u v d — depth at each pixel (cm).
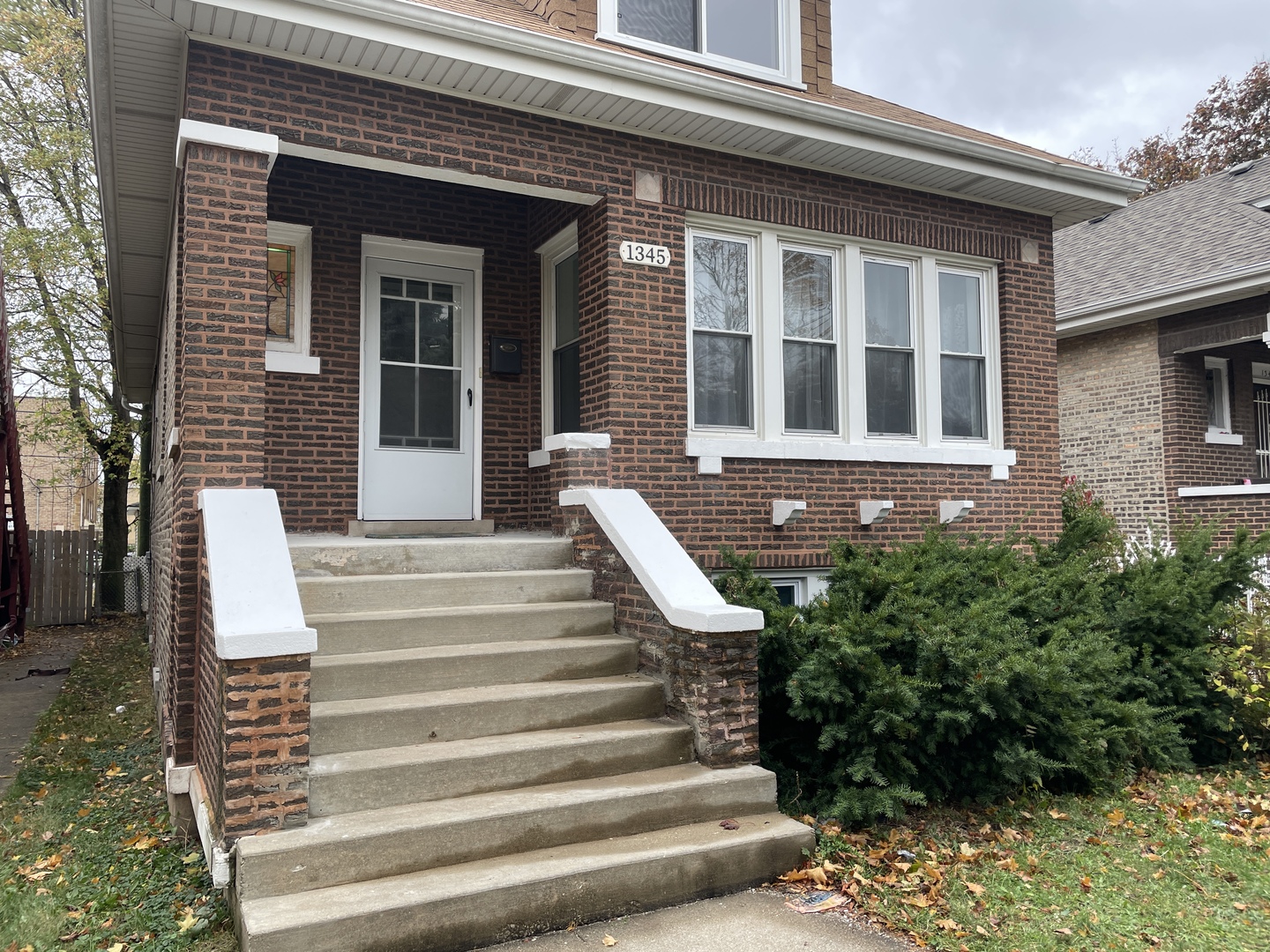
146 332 1253
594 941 375
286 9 524
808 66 824
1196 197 1511
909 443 831
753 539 736
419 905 357
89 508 3066
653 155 704
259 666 389
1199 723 684
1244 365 1351
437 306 812
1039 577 677
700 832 443
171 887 438
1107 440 1352
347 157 600
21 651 1345
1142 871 462
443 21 557
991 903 418
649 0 762
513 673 523
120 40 545
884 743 512
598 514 606
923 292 841
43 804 593
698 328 743
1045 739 566
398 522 734
